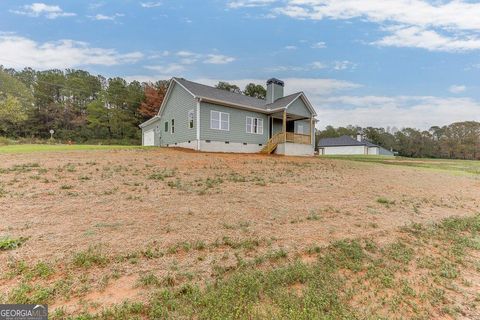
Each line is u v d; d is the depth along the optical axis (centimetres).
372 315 255
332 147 4938
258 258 355
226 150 1764
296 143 1941
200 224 454
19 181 625
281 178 896
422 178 1200
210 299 257
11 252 320
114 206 508
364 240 447
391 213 616
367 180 1009
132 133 4488
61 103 4706
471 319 263
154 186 669
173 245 371
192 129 1694
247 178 851
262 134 1989
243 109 1859
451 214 659
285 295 275
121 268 307
